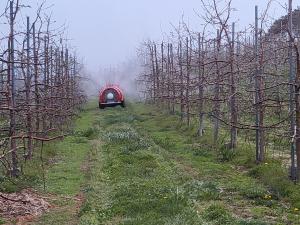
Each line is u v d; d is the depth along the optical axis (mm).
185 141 22469
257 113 16156
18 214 11109
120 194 12688
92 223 10297
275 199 12500
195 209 11273
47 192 13328
